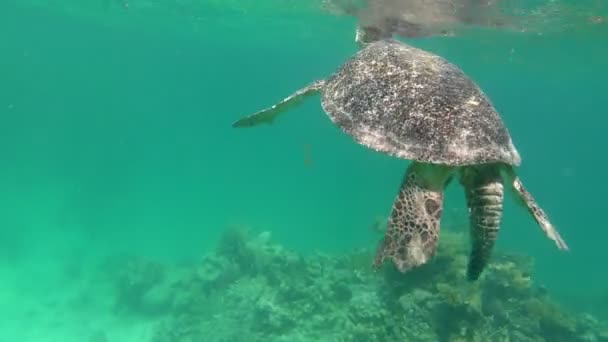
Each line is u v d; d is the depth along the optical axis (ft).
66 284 70.95
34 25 189.06
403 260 12.44
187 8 107.45
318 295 47.16
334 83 17.47
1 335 57.00
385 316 38.52
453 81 14.69
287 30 125.80
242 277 56.34
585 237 145.79
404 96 14.25
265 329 45.93
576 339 44.96
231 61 269.64
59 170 168.45
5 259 78.54
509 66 142.72
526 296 43.93
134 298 63.10
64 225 100.12
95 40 224.53
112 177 164.45
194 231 102.99
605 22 72.33
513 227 129.70
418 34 84.74
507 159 12.68
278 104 19.16
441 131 12.96
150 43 211.82
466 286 38.22
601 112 321.93
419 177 13.84
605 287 88.22
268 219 117.60
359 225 114.83
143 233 99.25
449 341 35.06
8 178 140.97
